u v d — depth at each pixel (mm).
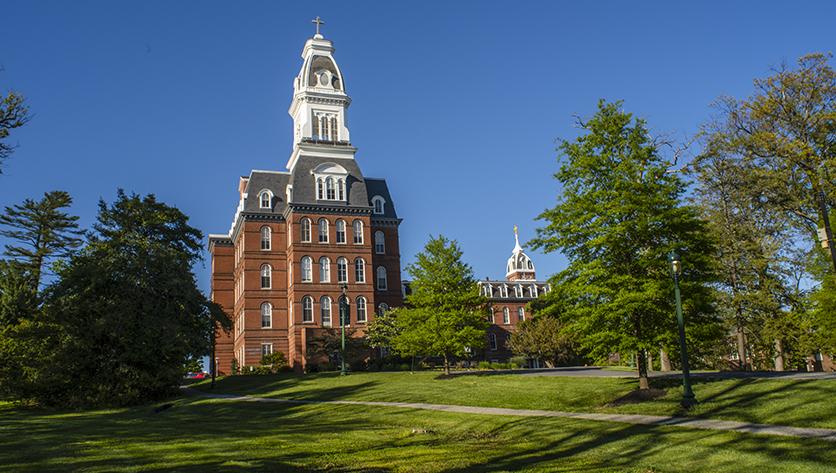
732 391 22312
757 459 13344
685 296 24922
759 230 40812
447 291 40438
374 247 67312
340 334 57156
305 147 65875
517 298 87188
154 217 43594
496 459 15062
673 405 21297
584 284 25797
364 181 66750
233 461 13867
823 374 24984
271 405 30219
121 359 35031
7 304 46875
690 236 25688
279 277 62656
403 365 56844
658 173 26047
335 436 18984
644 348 24984
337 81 70250
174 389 38531
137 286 37062
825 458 12961
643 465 13891
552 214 27359
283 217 63938
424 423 22219
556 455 15484
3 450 15055
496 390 29938
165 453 14852
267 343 60844
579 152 26875
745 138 32719
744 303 40500
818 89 30812
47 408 34812
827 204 34250
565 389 28578
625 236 25531
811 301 39625
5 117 17000
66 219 63938
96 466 12914
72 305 35125
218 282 69750
